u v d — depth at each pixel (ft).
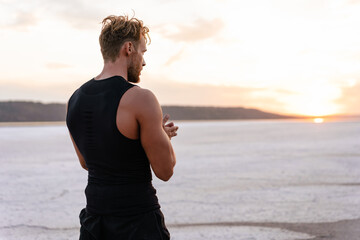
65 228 15.43
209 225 15.39
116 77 5.26
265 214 16.99
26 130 163.73
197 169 32.68
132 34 5.42
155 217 5.37
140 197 5.27
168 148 5.18
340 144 61.82
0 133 127.95
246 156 43.80
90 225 5.36
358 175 27.89
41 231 14.99
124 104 5.05
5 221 16.48
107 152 5.15
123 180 5.21
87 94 5.39
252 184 24.85
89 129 5.27
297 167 33.24
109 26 5.41
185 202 19.71
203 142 72.43
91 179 5.47
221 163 37.11
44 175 30.01
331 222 15.43
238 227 15.05
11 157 44.52
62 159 42.14
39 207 19.07
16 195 22.07
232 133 119.44
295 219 16.05
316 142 68.28
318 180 25.95
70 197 21.54
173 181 26.37
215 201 19.86
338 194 21.08
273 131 136.05
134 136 5.13
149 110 5.04
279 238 13.53
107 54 5.44
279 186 23.97
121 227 5.18
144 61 5.74
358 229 14.34
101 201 5.27
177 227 15.20
